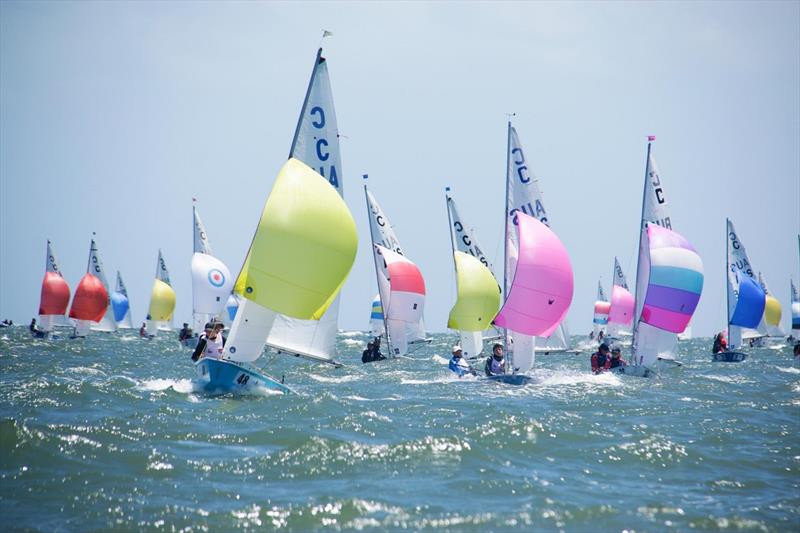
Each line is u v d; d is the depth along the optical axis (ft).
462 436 160.97
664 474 139.54
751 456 154.40
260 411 189.06
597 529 108.68
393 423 175.52
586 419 185.16
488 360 299.38
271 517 111.34
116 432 156.66
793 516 116.16
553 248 287.48
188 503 116.37
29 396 204.74
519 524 109.81
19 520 107.86
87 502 115.75
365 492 122.62
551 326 289.33
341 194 291.58
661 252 329.52
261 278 221.05
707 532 108.47
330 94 288.30
